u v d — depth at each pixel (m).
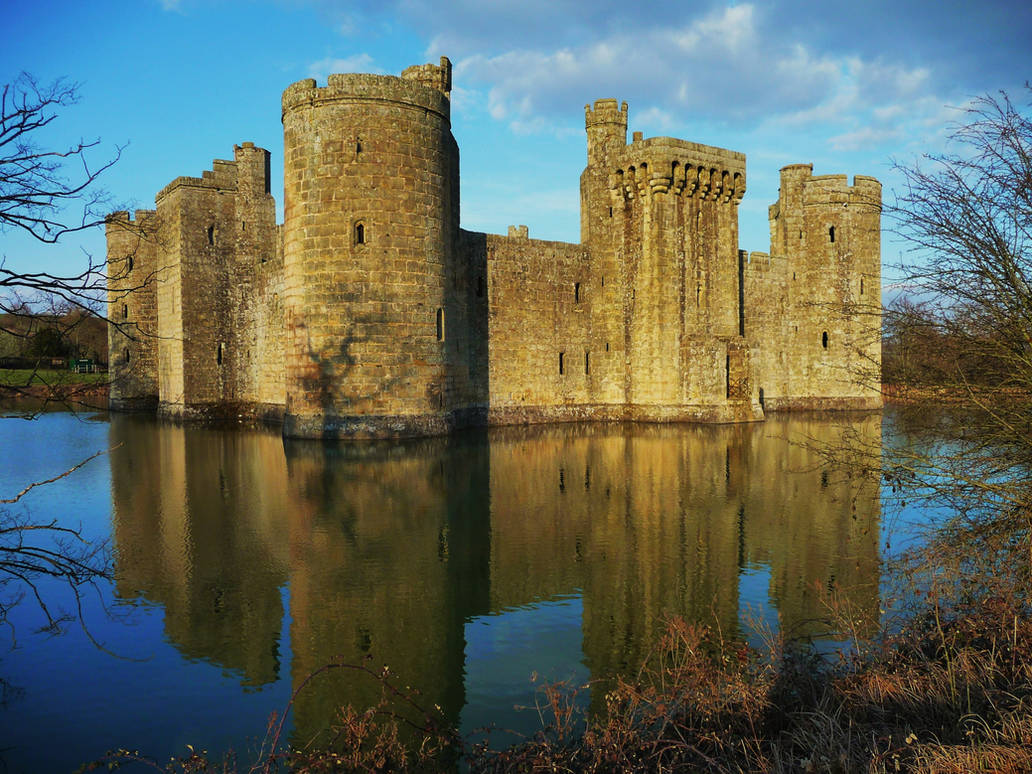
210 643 9.73
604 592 11.67
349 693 8.36
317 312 30.70
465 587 11.94
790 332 49.88
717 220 42.31
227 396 42.34
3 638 9.88
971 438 9.20
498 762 6.44
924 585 10.36
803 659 7.96
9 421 41.72
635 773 6.04
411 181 31.25
